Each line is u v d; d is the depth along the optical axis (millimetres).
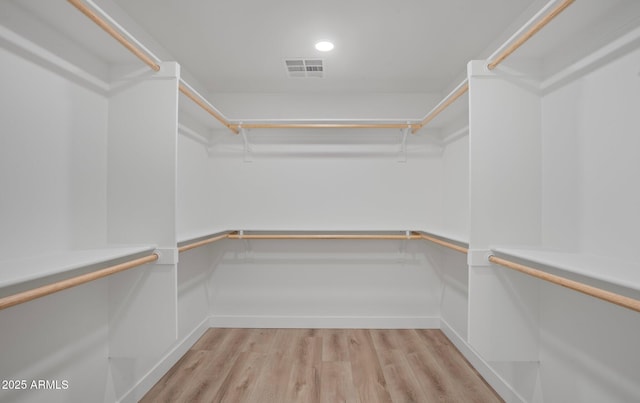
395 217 3014
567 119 1516
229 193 3029
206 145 2971
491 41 2135
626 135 1212
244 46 2209
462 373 2180
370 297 3027
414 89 2955
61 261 1177
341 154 3031
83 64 1550
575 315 1425
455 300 2664
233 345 2621
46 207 1342
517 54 1659
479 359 2189
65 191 1440
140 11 1801
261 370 2209
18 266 1073
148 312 1708
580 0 1203
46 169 1343
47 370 1321
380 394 1926
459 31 2012
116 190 1721
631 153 1191
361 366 2266
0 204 1152
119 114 1724
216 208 3025
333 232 3025
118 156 1720
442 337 2799
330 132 3033
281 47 2225
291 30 2006
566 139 1522
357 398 1885
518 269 1411
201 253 2865
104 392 1659
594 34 1357
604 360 1268
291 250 3041
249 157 3029
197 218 2762
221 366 2270
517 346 1688
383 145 3021
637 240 1168
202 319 2885
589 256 1347
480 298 1691
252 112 3035
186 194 2545
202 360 2361
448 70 2568
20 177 1227
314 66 2514
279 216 3029
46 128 1343
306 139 3033
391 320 3010
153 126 1716
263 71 2602
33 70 1282
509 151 1700
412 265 3025
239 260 3041
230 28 1986
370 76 2686
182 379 2102
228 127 2734
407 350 2529
